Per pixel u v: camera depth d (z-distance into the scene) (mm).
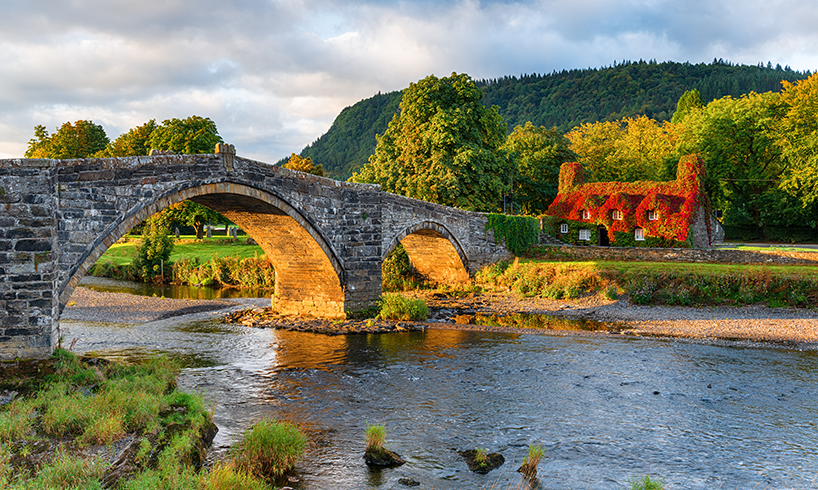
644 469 11875
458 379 19156
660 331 27625
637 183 53125
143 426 12523
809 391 17547
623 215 50656
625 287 36000
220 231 91438
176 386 17516
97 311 33812
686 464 12125
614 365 20984
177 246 63406
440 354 23125
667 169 69938
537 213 67938
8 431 11648
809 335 25672
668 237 48281
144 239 55312
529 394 17375
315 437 13641
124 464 10602
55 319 17984
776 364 20938
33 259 17297
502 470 11797
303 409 15875
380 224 32906
